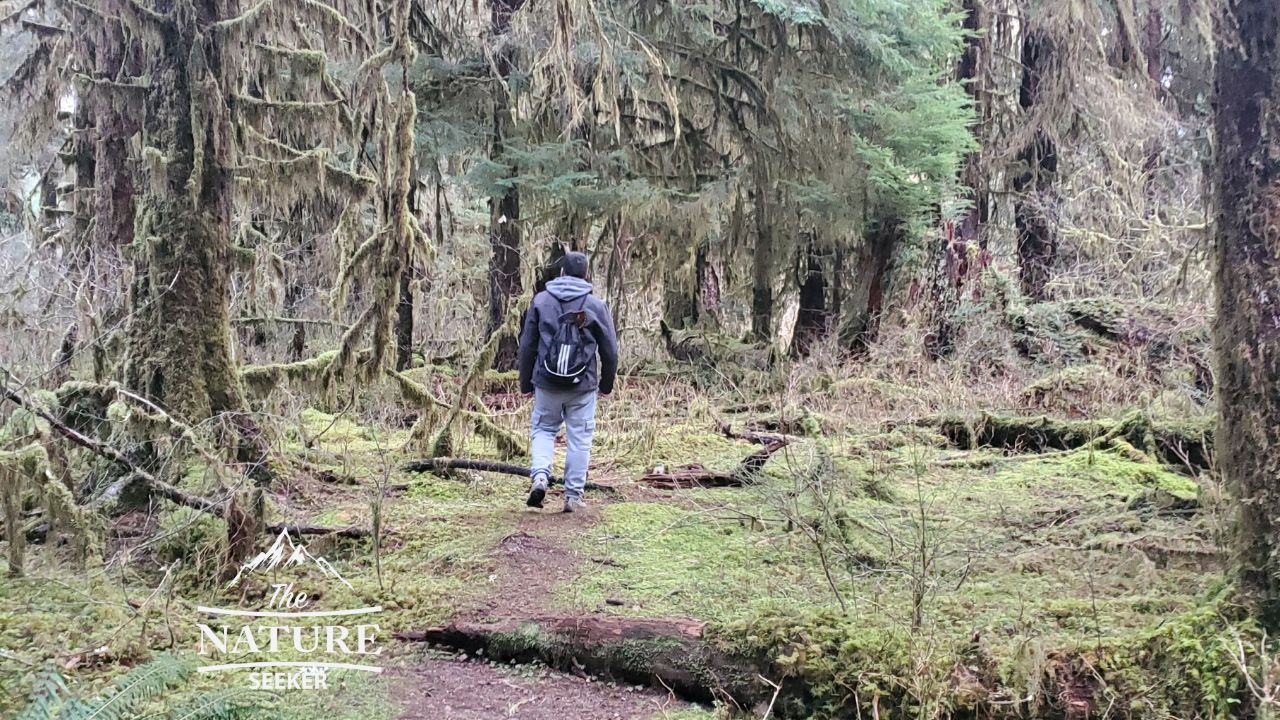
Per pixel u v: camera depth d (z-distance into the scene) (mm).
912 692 2502
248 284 7797
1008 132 13336
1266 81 2367
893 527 4387
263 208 8539
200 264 4406
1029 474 5828
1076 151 13438
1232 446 2486
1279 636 2285
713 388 10438
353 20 7586
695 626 3049
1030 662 2451
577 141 10961
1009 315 10047
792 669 2732
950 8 12922
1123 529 4184
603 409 8641
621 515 5105
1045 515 4645
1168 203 12297
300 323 9156
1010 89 13570
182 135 4375
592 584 3805
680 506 5344
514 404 9219
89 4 4812
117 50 4910
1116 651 2467
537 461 5160
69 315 5785
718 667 2877
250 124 5793
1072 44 11352
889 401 8344
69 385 4289
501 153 11375
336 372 5840
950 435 7316
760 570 3932
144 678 2428
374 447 6777
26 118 8312
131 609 3285
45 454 3580
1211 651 2301
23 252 9320
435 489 5770
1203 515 4008
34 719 2182
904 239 12109
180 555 3941
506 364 11500
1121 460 6000
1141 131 12094
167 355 4328
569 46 8070
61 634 3031
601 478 6262
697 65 11695
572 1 7918
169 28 4359
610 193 10867
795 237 12383
